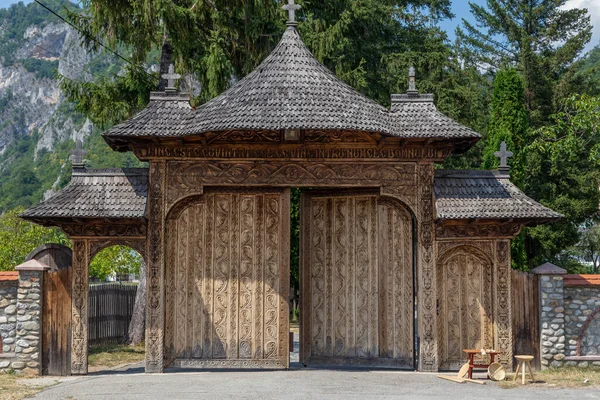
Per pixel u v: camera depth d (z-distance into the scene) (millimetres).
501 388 12617
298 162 14367
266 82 14141
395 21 35656
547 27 38406
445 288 14719
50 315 14188
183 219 14719
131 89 21594
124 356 18625
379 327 14984
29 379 13555
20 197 105062
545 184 32062
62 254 14492
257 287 14703
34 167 120625
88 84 21672
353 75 26250
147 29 20922
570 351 14953
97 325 21109
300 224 15641
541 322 14727
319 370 14453
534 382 13234
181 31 19938
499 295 14539
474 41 39969
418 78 32969
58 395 11680
